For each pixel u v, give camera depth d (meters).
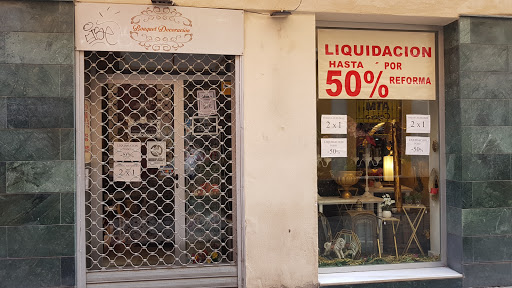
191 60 5.24
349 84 5.61
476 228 5.37
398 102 5.72
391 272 5.53
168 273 5.07
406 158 5.77
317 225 5.30
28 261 4.62
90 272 4.92
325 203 5.60
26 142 4.63
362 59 5.64
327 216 5.60
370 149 5.70
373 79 5.66
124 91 5.23
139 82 5.27
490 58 5.43
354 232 5.65
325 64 5.56
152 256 5.32
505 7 5.46
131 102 5.30
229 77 5.29
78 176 4.80
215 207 5.41
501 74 5.45
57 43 4.68
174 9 4.93
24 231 4.62
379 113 5.69
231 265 5.17
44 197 4.65
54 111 4.67
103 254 5.09
